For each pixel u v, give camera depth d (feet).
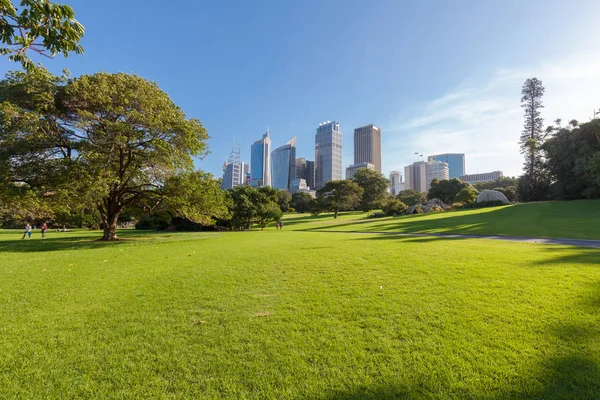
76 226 167.73
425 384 8.29
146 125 56.39
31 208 60.23
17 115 46.09
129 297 17.19
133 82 59.52
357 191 211.00
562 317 12.10
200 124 73.67
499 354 9.61
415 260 25.68
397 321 12.48
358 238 56.90
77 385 8.71
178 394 8.23
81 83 52.65
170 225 130.31
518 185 203.92
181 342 11.16
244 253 35.32
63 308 15.33
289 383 8.54
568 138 153.28
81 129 54.65
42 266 28.25
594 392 7.70
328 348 10.41
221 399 7.97
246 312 14.23
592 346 9.78
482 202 170.30
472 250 31.35
